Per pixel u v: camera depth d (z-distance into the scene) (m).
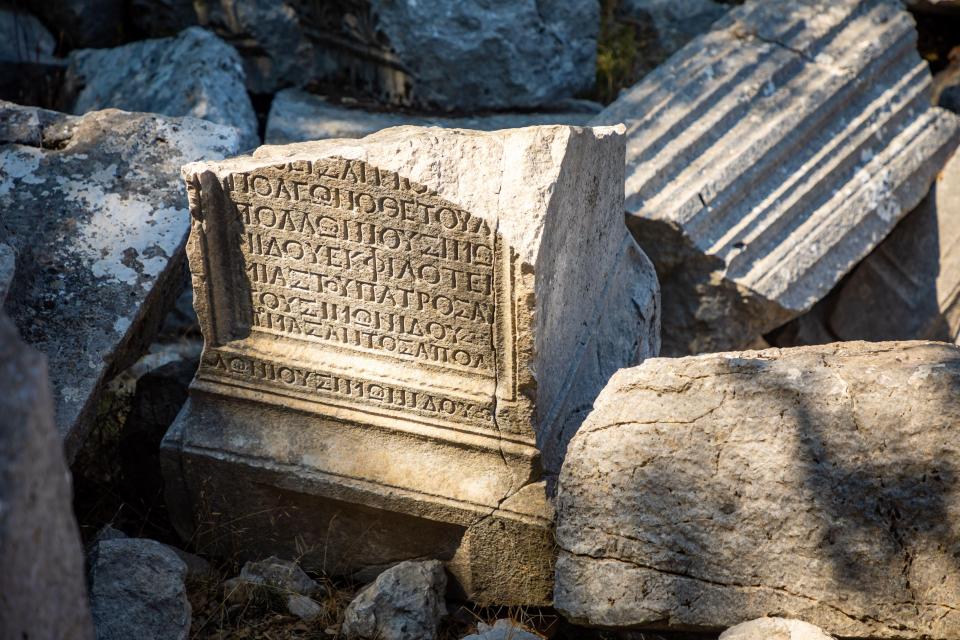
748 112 4.64
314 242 2.88
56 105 5.32
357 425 3.04
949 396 2.45
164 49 5.08
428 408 2.96
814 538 2.52
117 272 3.24
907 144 4.81
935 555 2.43
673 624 2.66
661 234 4.33
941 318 4.81
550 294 2.88
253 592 3.05
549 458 3.05
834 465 2.50
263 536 3.21
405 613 2.90
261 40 5.29
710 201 4.36
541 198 2.69
